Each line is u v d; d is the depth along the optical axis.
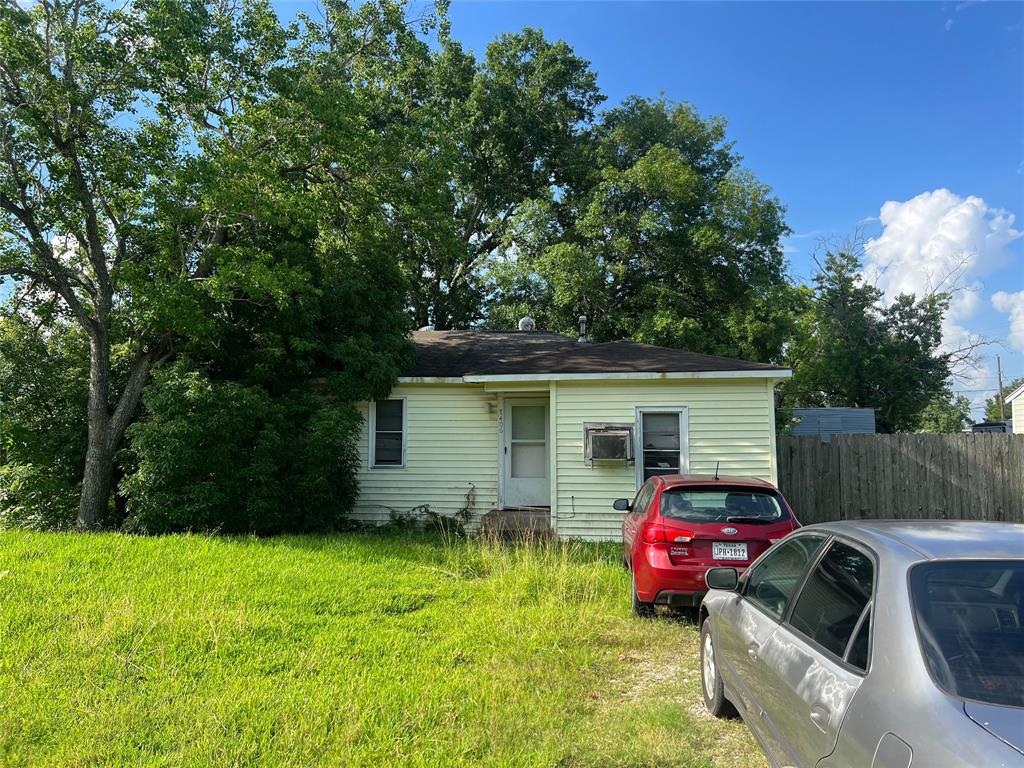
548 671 5.50
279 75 12.35
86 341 13.48
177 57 11.46
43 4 11.14
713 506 7.07
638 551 7.07
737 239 24.34
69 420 12.61
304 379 13.34
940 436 12.57
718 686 4.62
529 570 8.20
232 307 12.64
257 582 7.52
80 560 8.08
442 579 8.21
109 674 5.06
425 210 14.59
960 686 2.37
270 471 11.02
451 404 13.86
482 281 29.86
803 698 3.02
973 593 2.70
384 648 5.81
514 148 27.84
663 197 24.42
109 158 11.43
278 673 5.23
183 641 5.70
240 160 11.73
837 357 31.81
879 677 2.56
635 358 13.63
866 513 12.77
